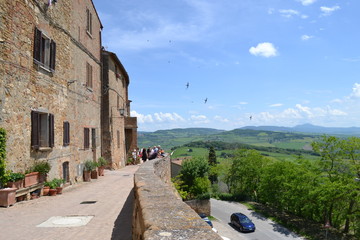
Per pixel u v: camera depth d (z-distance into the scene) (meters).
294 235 31.81
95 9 19.56
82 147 16.20
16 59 9.24
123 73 29.00
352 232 32.16
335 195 28.55
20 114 9.48
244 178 52.62
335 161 31.52
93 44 19.19
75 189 12.85
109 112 21.98
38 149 10.63
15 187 8.88
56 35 12.68
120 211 8.43
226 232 32.91
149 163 11.45
